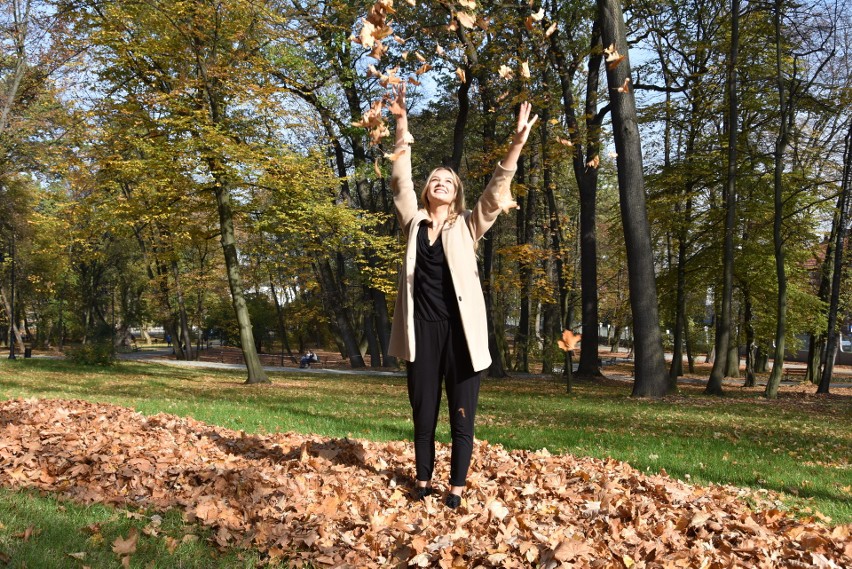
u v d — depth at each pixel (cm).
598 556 334
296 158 1950
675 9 2345
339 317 3450
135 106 1850
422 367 410
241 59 1919
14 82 1819
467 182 3027
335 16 2120
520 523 373
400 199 411
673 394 1889
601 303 5134
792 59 2217
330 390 1848
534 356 3070
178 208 2006
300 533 363
